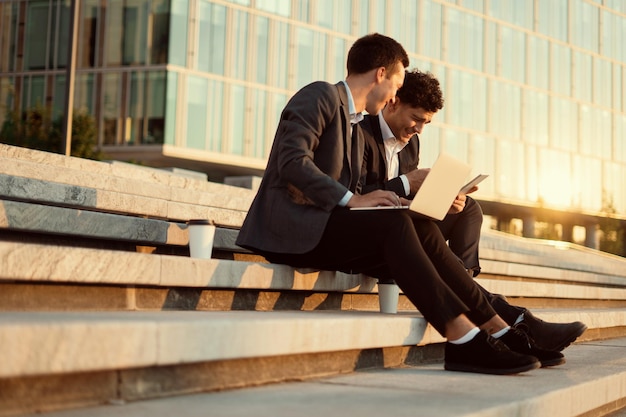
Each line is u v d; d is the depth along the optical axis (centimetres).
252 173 3559
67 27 3447
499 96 4291
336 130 406
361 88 418
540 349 414
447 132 4038
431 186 365
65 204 490
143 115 3275
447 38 4059
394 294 442
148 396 257
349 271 414
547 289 755
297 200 394
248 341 288
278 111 3491
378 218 369
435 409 261
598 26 4897
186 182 851
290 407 252
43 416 217
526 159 4409
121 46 3338
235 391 283
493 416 270
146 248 463
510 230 4684
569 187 4631
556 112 4597
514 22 4397
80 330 225
